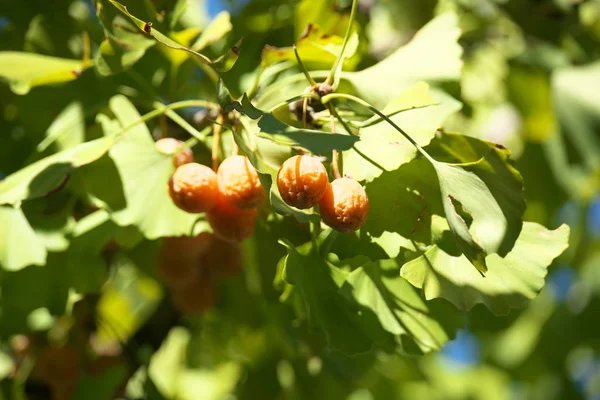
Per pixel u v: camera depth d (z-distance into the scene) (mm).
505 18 1266
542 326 1570
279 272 971
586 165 1261
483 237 890
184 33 988
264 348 1205
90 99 1039
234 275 1076
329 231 926
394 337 938
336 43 969
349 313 934
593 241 1539
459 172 898
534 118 1273
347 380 1162
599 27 1268
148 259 1108
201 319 1189
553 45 1276
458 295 897
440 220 917
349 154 925
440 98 969
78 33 1080
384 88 967
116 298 1247
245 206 906
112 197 965
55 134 1021
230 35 1129
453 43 986
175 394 1239
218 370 1248
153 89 1059
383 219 920
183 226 965
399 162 915
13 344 1140
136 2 970
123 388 1122
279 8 1163
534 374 1610
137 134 986
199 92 1089
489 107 1299
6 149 1070
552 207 1294
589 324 1562
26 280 1016
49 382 1081
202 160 1007
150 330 1188
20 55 1011
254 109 888
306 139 866
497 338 1635
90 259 1016
